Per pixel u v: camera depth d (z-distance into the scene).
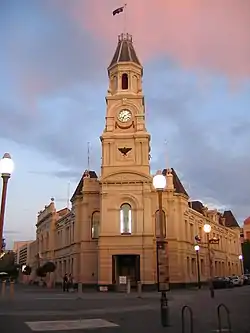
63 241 69.56
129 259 53.50
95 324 18.53
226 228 84.25
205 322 18.44
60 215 79.81
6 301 33.56
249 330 15.74
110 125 56.78
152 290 49.78
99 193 57.28
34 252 98.62
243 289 53.53
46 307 27.97
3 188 13.30
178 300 33.50
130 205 53.41
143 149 55.16
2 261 134.38
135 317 21.20
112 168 54.66
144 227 52.31
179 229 57.47
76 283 57.22
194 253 62.12
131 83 58.84
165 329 16.59
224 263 79.25
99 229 54.44
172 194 56.91
